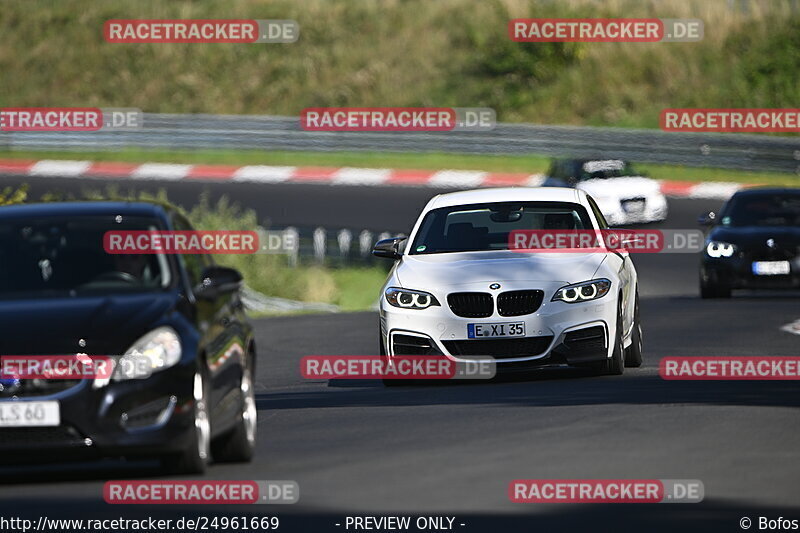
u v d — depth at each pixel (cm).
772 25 18912
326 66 19838
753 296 8925
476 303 4769
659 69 18525
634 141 15712
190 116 17025
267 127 16862
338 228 11288
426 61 19612
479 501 2778
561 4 19575
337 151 16662
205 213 10925
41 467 3503
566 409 4097
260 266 10356
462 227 5162
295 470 3222
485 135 16325
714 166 15362
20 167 16175
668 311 7738
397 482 3002
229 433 3372
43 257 3372
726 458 3219
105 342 3044
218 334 3328
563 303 4759
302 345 6950
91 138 17025
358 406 4450
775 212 8656
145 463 3469
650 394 4409
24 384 3000
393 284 4906
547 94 18525
